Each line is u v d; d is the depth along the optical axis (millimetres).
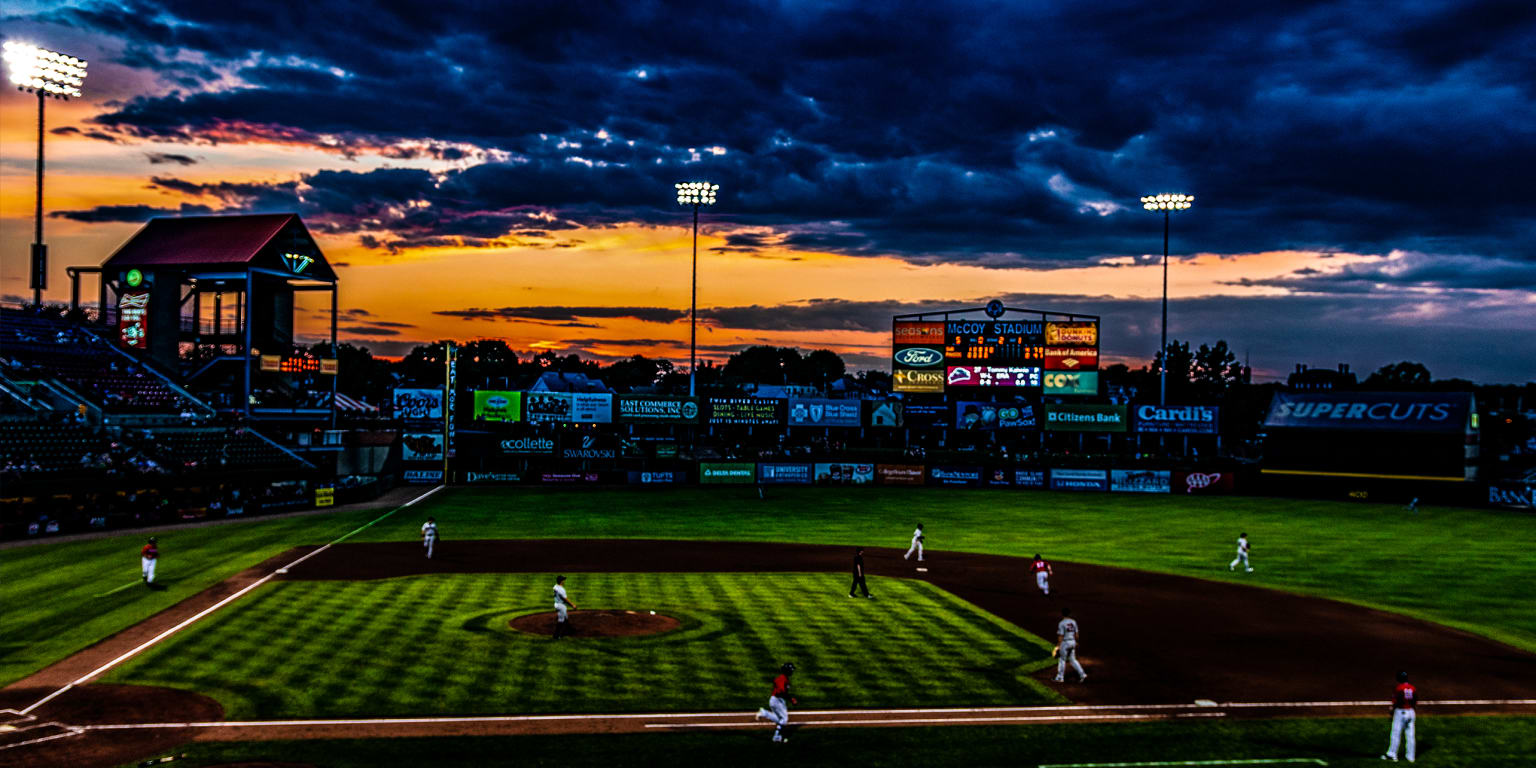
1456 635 34812
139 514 56844
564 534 57438
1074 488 91188
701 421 99125
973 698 26328
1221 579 45375
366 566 44094
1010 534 60812
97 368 80375
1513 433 120188
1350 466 86062
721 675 27672
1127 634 34062
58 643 29812
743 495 82938
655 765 21297
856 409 103125
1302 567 49125
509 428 103875
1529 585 44844
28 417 64750
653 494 82562
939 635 32938
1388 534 62438
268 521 60656
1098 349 101750
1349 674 29641
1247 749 23109
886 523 65750
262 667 27594
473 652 29469
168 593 37156
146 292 87250
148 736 22531
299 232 91375
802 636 32281
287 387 96938
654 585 40969
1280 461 88938
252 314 89438
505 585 40188
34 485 51969
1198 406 100062
